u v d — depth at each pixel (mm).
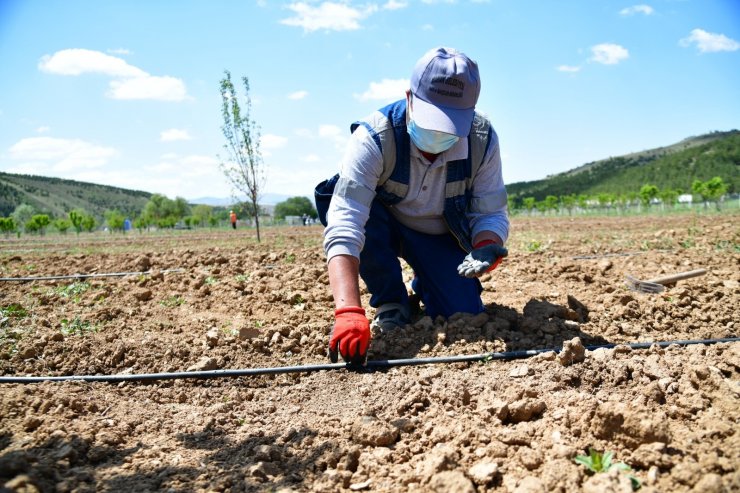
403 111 3258
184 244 15031
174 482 2092
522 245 9516
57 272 7000
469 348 3277
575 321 3812
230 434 2510
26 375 3139
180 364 3311
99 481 2070
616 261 6680
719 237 9336
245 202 13703
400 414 2586
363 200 3223
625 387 2752
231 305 4594
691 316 3977
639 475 1986
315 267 6621
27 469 2018
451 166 3381
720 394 2537
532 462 2043
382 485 2037
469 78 2953
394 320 3709
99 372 3238
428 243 3750
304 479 2125
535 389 2676
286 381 3117
